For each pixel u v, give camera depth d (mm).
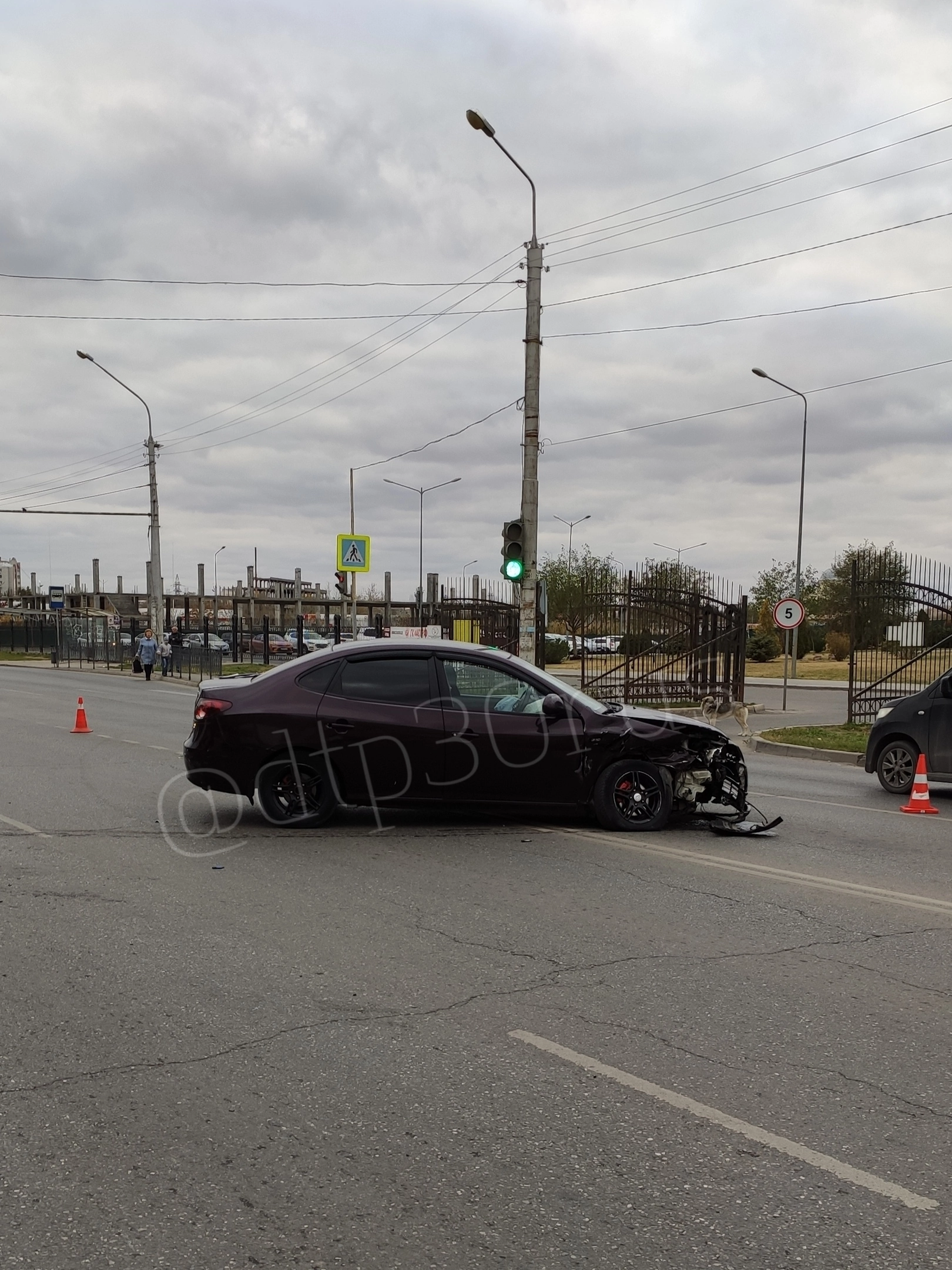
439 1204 3252
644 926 6297
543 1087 4074
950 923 6465
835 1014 4879
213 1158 3523
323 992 5094
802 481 39000
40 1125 3752
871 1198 3311
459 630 26516
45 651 68500
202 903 6727
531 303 19625
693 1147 3619
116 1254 2986
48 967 5441
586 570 59781
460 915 6492
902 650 19672
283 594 111250
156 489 41281
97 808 10141
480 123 18547
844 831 9578
